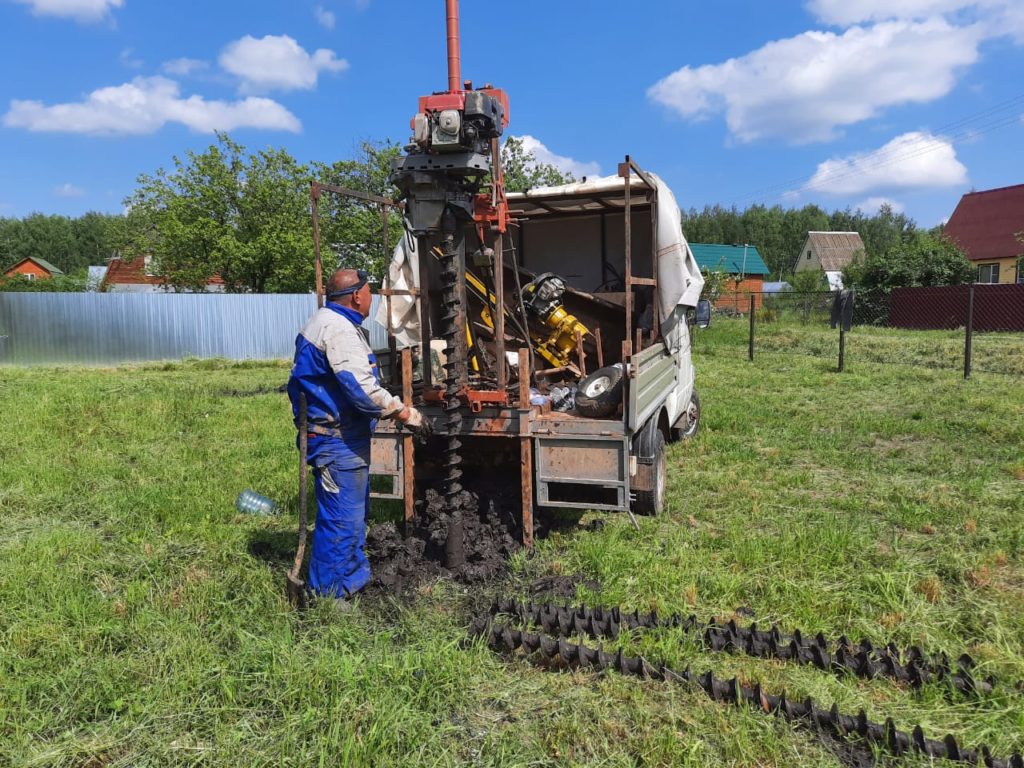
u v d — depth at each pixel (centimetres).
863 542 448
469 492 486
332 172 2853
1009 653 316
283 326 2117
